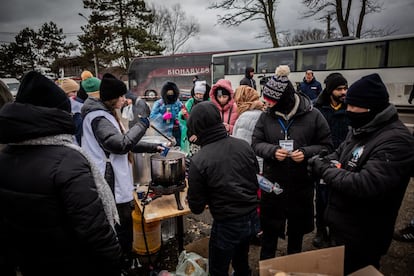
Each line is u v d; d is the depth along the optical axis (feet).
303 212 6.61
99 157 6.52
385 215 4.47
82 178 3.73
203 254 7.64
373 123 4.42
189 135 5.62
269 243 6.88
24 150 3.74
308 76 20.27
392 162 4.04
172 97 12.75
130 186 6.95
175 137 12.51
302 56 34.55
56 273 3.95
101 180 4.38
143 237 7.75
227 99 10.41
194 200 5.34
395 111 4.42
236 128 8.36
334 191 4.98
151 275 7.09
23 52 142.61
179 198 6.60
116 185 6.64
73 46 146.20
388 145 4.14
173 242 8.98
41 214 3.63
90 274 4.12
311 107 6.54
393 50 29.45
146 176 8.03
